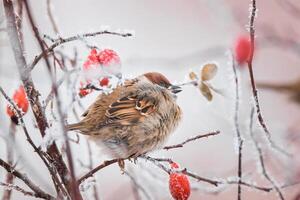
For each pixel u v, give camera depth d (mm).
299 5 17125
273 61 21344
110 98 10477
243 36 9430
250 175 9094
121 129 10258
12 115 7820
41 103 7648
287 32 16375
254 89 7883
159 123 10742
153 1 24703
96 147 10180
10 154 8156
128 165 10117
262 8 21453
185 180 8234
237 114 7906
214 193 8352
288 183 8023
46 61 6184
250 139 7867
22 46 7949
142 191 8969
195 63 14383
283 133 10930
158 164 8367
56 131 7074
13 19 7480
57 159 7645
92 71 7906
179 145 8469
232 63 8039
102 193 16297
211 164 16922
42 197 7539
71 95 7094
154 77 11125
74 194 6176
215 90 8609
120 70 8023
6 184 7520
